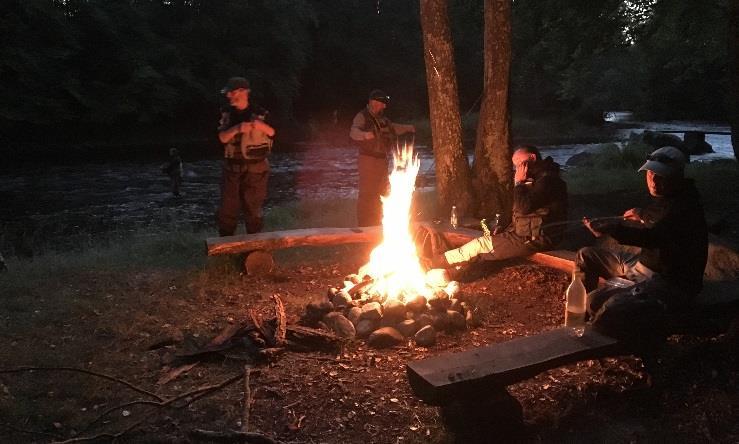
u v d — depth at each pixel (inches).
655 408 147.3
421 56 1825.8
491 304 218.2
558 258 218.7
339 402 153.8
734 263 207.9
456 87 321.1
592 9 512.1
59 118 1205.7
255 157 257.9
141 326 202.1
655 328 144.3
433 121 323.6
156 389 161.9
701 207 160.2
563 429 140.3
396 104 1749.5
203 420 146.9
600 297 160.1
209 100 1365.7
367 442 137.7
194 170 948.0
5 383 162.6
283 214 432.8
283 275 253.3
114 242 392.2
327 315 195.3
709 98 1867.6
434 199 417.7
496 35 308.8
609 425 141.8
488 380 127.6
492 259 230.4
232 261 255.4
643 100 2001.7
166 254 307.7
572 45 539.2
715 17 527.8
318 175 889.5
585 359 139.0
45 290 242.7
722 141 1181.7
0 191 768.3
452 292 215.9
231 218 262.4
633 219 165.6
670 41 618.8
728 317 164.7
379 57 1781.5
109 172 936.3
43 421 146.4
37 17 1194.0
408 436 139.0
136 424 142.8
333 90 1738.4
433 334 185.5
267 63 1498.5
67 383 163.5
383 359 176.4
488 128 317.1
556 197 227.1
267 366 172.9
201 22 1430.9
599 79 2044.8
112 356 180.1
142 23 1380.4
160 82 1314.0
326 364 174.1
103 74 1317.7
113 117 1263.5
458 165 321.4
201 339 191.5
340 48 1733.5
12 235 512.7
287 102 1493.6
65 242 479.2
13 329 200.2
